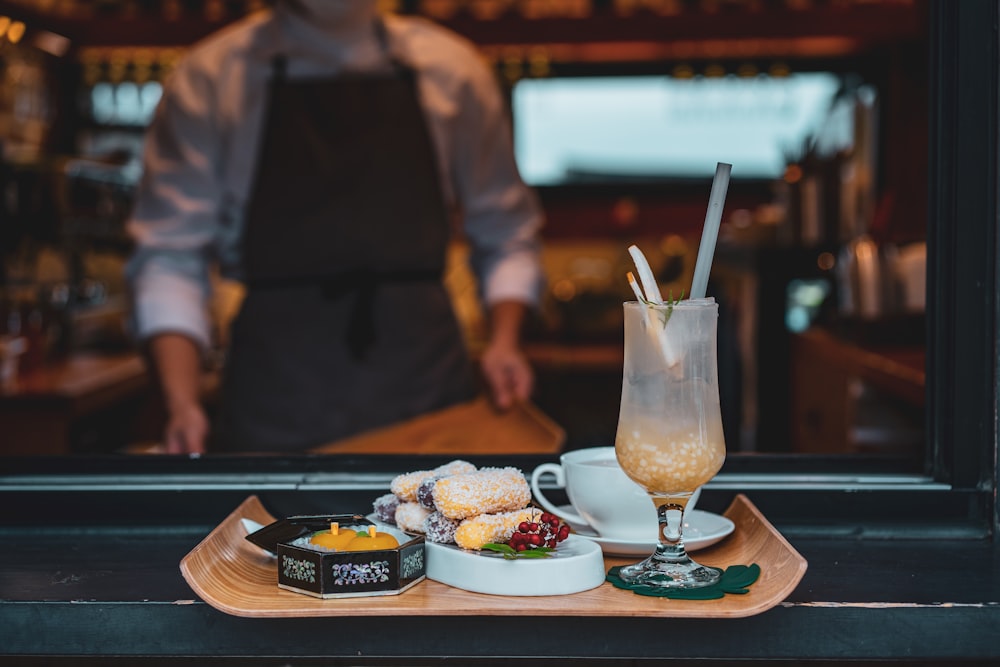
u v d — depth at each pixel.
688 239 4.54
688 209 4.54
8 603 0.84
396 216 2.19
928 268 1.07
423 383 2.18
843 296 3.06
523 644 0.83
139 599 0.85
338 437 2.15
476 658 0.87
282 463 1.12
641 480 0.87
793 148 3.67
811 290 3.54
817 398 3.25
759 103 4.29
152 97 4.15
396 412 2.16
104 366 3.14
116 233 3.82
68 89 4.12
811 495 1.06
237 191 2.21
